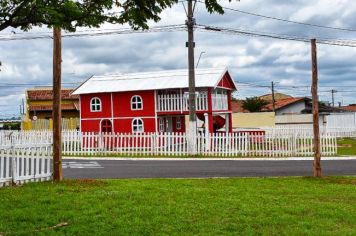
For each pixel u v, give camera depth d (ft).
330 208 37.91
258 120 197.06
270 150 99.40
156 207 36.58
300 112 240.94
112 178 57.21
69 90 214.28
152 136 102.06
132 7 27.71
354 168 72.08
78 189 44.04
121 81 132.98
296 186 50.16
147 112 128.06
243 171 67.26
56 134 49.55
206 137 100.37
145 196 40.88
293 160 89.25
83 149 103.76
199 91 124.47
